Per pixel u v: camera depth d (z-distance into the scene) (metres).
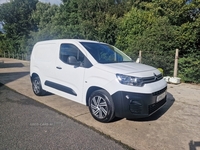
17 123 3.23
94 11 19.22
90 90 3.47
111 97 3.08
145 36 10.18
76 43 3.86
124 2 21.48
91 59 3.49
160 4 11.77
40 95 5.03
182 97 5.28
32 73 5.20
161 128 3.16
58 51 4.18
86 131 2.98
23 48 25.50
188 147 2.56
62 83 4.04
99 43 4.31
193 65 7.57
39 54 4.94
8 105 4.24
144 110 2.92
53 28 17.89
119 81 2.97
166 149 2.50
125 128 3.13
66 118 3.52
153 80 3.18
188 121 3.50
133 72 3.04
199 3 9.31
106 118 3.21
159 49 9.07
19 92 5.52
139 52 8.85
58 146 2.51
